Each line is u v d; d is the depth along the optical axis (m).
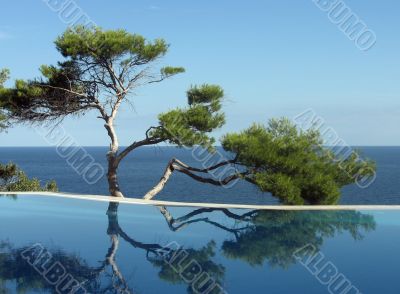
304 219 10.21
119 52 15.21
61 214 10.88
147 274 6.20
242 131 14.14
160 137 14.53
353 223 9.73
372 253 7.38
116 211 11.23
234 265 6.67
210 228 9.34
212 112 15.30
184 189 40.84
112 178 15.93
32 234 8.73
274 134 14.66
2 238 8.41
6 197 13.59
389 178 54.16
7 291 5.36
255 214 10.80
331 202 13.59
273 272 6.35
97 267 6.52
